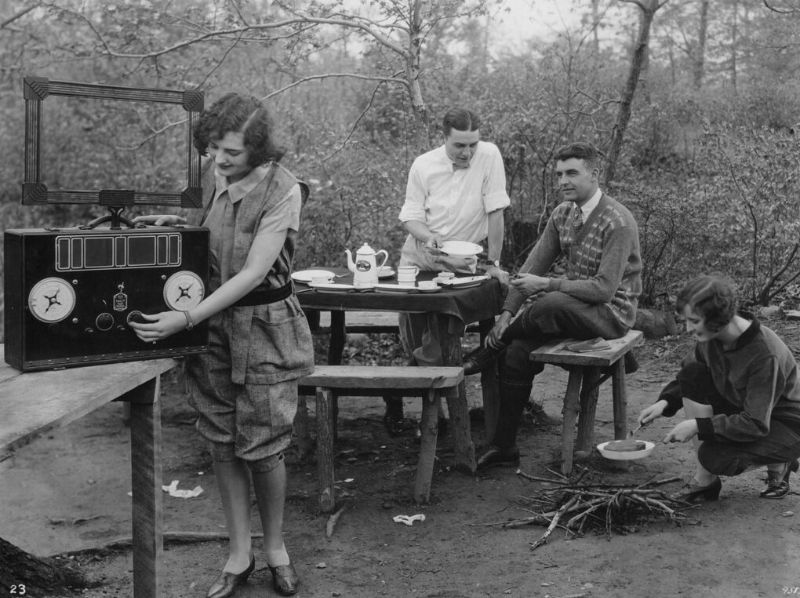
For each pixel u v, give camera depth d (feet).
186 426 17.85
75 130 40.45
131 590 11.37
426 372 13.74
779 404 12.46
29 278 8.36
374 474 15.16
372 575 11.57
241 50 30.94
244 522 11.17
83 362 8.75
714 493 13.08
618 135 25.03
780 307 22.33
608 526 12.21
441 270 16.94
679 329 22.39
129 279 8.88
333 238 24.64
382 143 29.32
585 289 14.53
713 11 43.45
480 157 16.65
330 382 13.43
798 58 37.83
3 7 31.12
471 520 13.10
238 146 9.70
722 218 22.86
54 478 15.21
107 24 26.55
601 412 18.08
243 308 10.34
